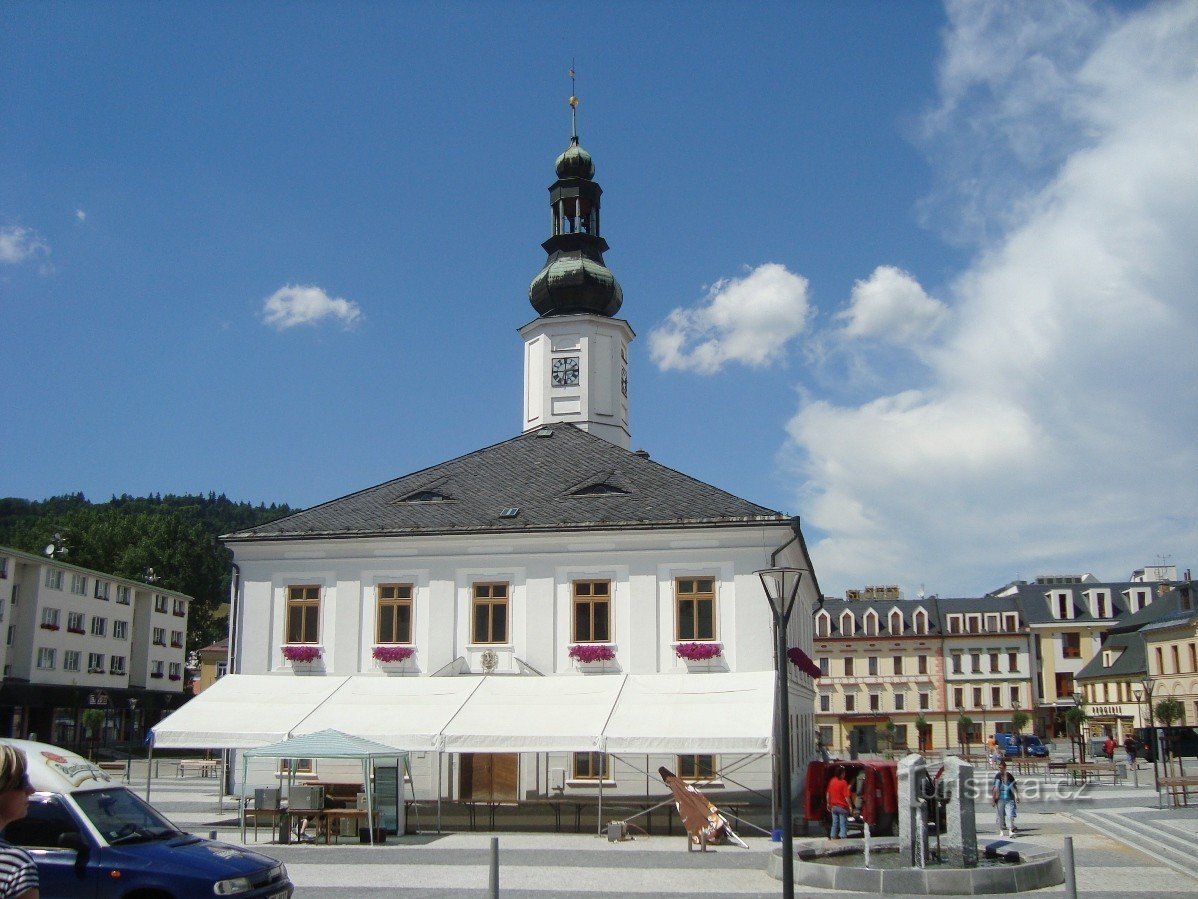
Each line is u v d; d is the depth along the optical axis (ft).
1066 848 48.80
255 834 88.84
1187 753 205.57
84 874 43.39
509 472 125.70
